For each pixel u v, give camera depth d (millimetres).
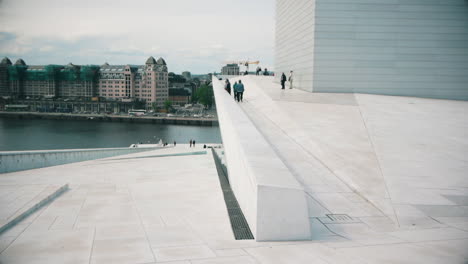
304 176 11141
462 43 28953
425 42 28953
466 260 5492
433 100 27000
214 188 12438
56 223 7828
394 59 29156
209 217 8406
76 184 13805
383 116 19484
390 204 9000
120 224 7781
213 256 5734
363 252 5934
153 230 7309
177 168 19203
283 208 6828
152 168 19656
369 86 29406
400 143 14398
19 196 9938
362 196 9594
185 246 6266
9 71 194875
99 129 143625
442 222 7957
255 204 6906
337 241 6742
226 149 15406
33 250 6004
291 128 16891
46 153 23922
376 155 12883
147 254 5797
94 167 21125
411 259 5551
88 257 5645
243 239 6828
